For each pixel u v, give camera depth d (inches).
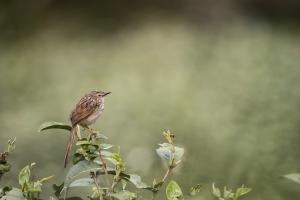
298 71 794.8
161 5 1117.7
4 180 389.4
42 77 799.1
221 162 469.4
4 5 1074.7
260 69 814.5
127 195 181.2
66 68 840.3
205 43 950.4
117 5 1110.4
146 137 553.9
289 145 518.3
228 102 674.2
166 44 938.7
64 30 1023.6
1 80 787.4
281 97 693.9
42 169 443.8
